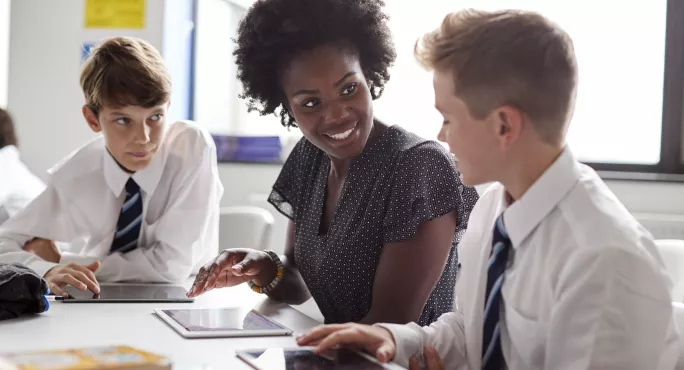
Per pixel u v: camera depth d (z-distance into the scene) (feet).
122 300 4.33
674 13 8.92
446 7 9.54
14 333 3.43
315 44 4.00
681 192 8.71
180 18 10.65
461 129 3.30
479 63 3.17
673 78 8.96
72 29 10.75
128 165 5.50
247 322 3.70
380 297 3.97
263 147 10.59
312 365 2.87
